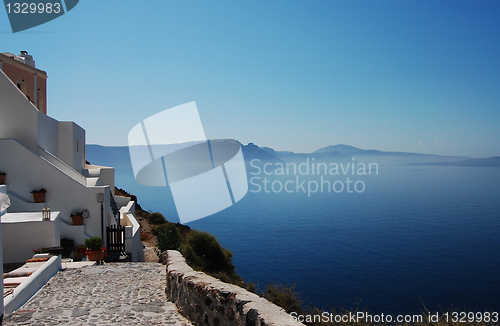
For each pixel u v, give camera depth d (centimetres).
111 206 2125
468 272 12381
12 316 655
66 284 931
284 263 13662
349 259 14625
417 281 10994
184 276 694
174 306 744
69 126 2292
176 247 2114
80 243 1711
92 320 638
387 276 11700
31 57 2902
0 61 2352
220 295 527
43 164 1753
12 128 1912
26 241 1289
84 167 2734
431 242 18975
